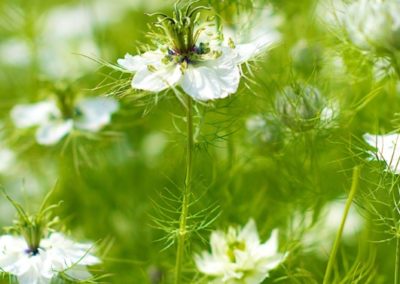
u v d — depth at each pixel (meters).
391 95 0.67
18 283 0.60
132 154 0.75
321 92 0.65
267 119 0.66
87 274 0.61
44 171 0.76
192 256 0.66
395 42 0.59
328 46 0.67
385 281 0.68
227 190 0.68
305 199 0.67
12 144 0.76
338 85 0.68
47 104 0.73
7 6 0.82
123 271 0.70
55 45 0.82
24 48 0.82
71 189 0.74
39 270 0.60
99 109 0.73
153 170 0.74
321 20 0.65
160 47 0.59
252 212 0.68
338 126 0.65
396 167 0.59
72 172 0.74
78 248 0.62
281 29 0.72
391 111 0.67
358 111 0.67
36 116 0.73
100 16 0.83
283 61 0.69
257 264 0.63
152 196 0.73
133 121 0.75
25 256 0.61
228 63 0.58
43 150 0.75
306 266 0.67
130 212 0.73
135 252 0.71
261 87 0.67
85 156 0.72
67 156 0.74
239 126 0.67
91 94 0.73
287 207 0.68
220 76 0.58
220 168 0.69
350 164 0.69
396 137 0.61
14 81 0.82
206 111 0.62
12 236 0.62
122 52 0.78
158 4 0.78
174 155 0.72
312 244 0.67
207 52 0.59
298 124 0.65
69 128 0.72
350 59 0.65
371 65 0.63
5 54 0.82
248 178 0.71
